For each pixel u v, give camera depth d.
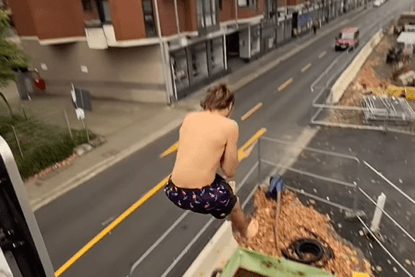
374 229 8.38
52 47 24.20
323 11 54.47
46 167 14.09
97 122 19.30
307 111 18.09
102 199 11.71
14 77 16.56
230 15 26.66
